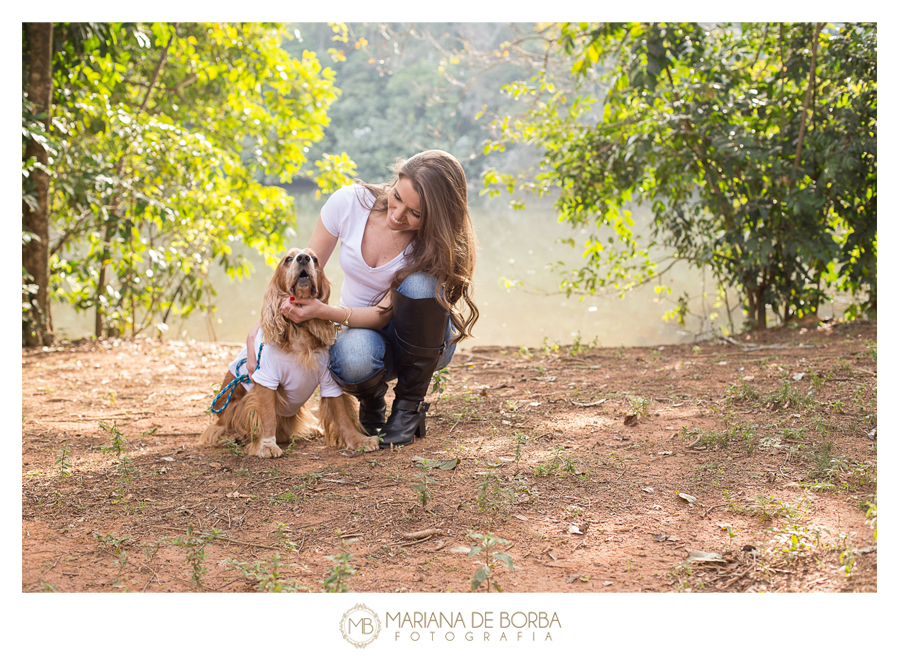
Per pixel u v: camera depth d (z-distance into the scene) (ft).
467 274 9.87
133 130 21.53
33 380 15.75
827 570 6.20
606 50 21.77
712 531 7.16
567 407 12.19
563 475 8.75
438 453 9.77
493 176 24.14
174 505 8.17
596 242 24.59
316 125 29.63
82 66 21.40
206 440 10.66
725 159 19.21
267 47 28.22
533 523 7.45
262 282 41.24
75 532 7.47
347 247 9.89
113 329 25.32
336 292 36.24
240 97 28.40
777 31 20.24
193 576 6.41
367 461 9.54
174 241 26.02
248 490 8.61
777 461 8.90
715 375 14.10
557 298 34.99
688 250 23.50
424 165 9.27
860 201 19.34
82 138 22.57
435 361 10.11
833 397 11.48
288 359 9.84
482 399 12.97
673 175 21.40
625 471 8.86
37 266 20.31
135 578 6.51
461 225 9.61
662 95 19.92
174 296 26.58
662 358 16.93
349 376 9.89
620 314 30.96
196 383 15.81
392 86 100.53
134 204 22.62
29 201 18.85
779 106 20.27
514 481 8.51
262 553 6.97
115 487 8.74
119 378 16.22
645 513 7.63
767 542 6.79
